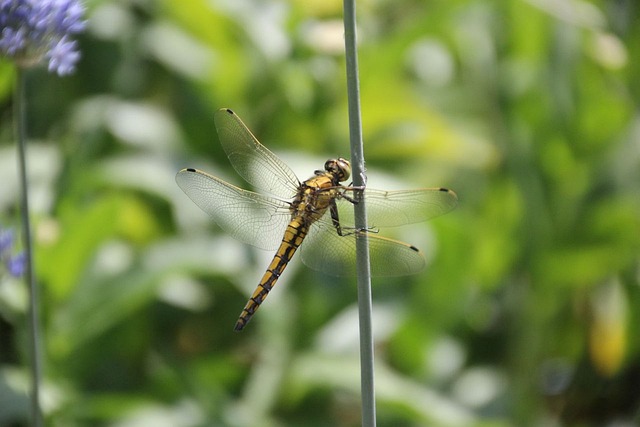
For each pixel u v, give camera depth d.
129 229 1.85
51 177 1.84
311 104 1.86
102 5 1.88
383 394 1.81
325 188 1.73
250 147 1.74
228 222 1.74
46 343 1.80
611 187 1.87
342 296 1.84
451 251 1.85
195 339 1.86
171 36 1.88
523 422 1.86
